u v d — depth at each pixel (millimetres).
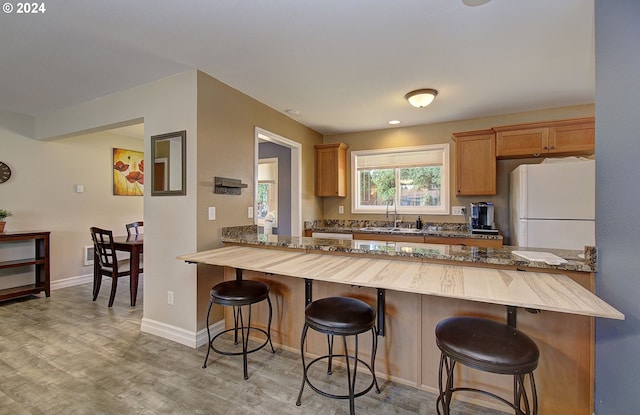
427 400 1780
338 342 2168
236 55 2258
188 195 2508
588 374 1549
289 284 2371
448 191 4078
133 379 1973
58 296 3764
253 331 2564
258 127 3213
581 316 1563
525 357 1207
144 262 2750
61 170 4152
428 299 1879
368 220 4609
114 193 4777
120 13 1756
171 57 2285
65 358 2242
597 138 1473
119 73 2561
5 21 1825
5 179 3627
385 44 2104
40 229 3938
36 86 2838
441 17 1794
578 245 2742
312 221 4461
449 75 2604
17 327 2803
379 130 4484
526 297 1247
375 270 1707
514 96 3104
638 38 1215
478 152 3645
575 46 2115
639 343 1187
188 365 2152
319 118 3881
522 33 1958
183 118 2535
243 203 2980
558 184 2811
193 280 2490
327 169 4500
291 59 2318
